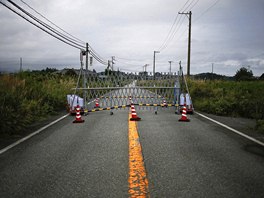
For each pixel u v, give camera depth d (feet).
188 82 63.67
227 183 10.79
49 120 29.99
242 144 17.76
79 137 20.04
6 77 37.45
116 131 22.44
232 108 35.14
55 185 10.60
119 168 12.67
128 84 40.24
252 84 61.72
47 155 15.03
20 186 10.52
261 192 9.93
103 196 9.56
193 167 12.83
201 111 39.45
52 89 47.47
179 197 9.48
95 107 43.04
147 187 10.38
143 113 36.88
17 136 20.58
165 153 15.35
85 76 38.73
